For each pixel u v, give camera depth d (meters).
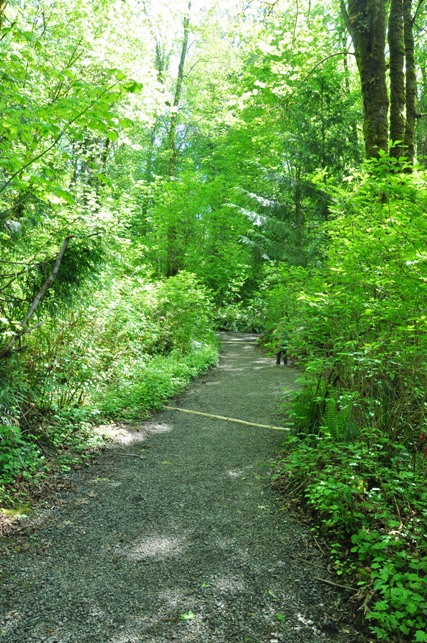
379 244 4.01
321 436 4.88
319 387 5.21
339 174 12.98
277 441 5.59
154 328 9.52
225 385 8.86
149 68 10.49
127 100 9.81
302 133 13.88
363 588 2.69
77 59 9.94
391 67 7.93
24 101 3.41
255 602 2.62
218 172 24.44
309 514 3.69
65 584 2.73
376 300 4.16
